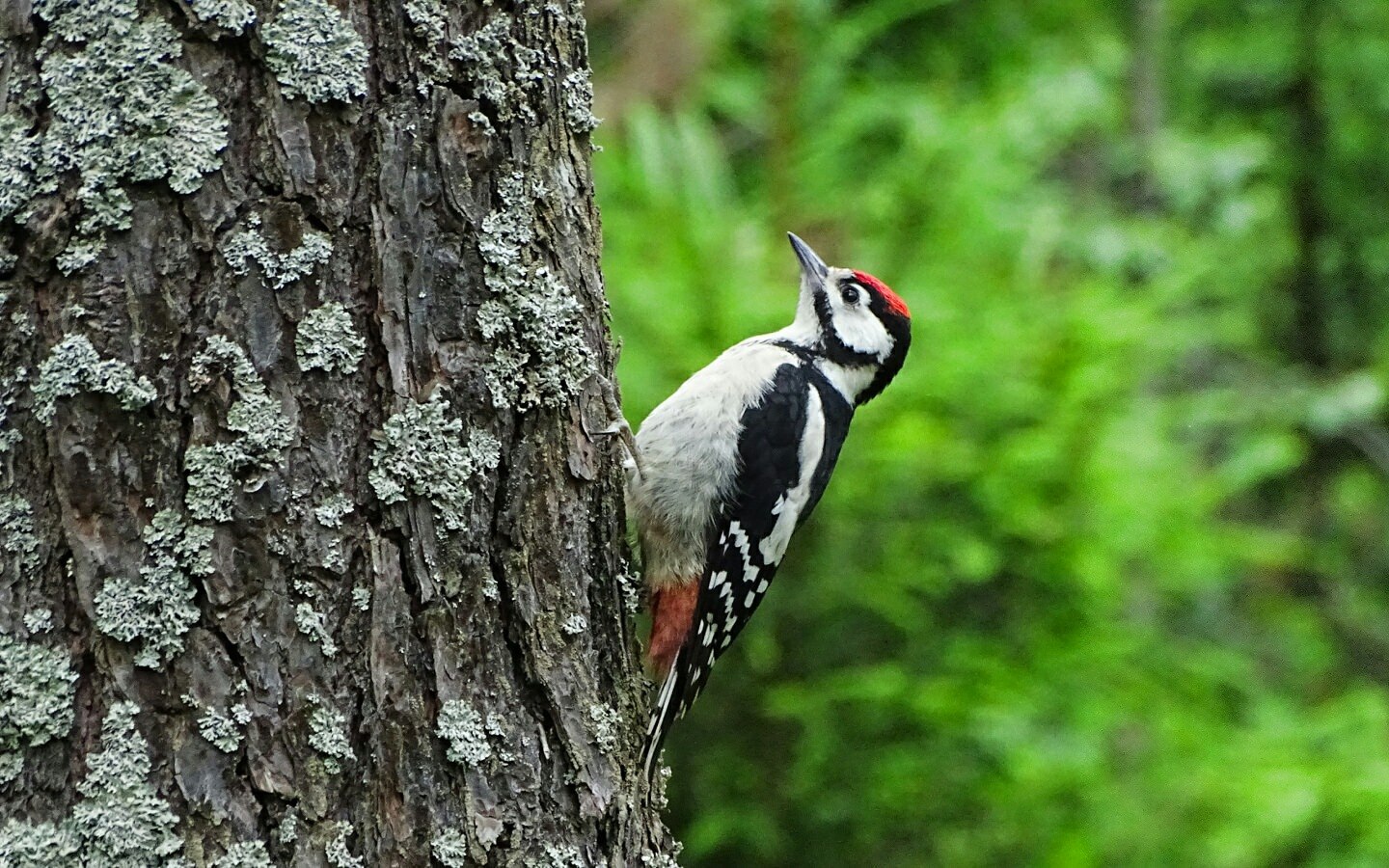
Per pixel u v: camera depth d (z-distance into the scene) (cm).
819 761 1253
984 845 1285
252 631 550
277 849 548
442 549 584
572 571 635
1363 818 1390
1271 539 1417
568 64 649
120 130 541
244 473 551
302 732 553
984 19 1791
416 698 575
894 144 1577
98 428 541
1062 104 1667
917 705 1235
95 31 541
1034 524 1247
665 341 1209
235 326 552
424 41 586
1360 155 2175
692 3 1480
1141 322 1297
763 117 1500
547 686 615
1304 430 2220
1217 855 1334
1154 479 1348
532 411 617
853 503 1234
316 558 559
